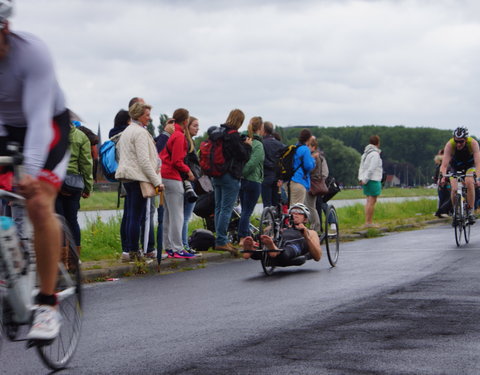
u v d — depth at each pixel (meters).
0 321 3.91
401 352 4.57
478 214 20.14
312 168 13.16
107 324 5.86
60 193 8.91
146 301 7.08
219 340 5.09
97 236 12.13
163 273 9.51
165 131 10.47
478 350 4.61
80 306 4.56
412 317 5.80
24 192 3.83
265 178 13.20
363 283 8.02
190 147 11.27
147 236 9.72
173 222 10.43
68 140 4.08
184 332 5.43
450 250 11.70
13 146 3.72
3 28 3.67
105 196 32.97
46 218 3.92
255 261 10.84
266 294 7.37
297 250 9.23
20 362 4.52
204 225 12.87
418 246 12.62
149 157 9.44
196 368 4.28
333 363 4.32
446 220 20.14
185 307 6.65
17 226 4.07
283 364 4.32
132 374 4.19
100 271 8.95
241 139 10.91
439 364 4.26
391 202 23.94
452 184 12.70
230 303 6.82
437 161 20.25
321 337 5.09
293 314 6.10
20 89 3.88
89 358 4.64
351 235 15.04
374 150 17.23
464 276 8.41
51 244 3.97
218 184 11.05
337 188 14.52
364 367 4.21
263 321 5.80
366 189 17.28
